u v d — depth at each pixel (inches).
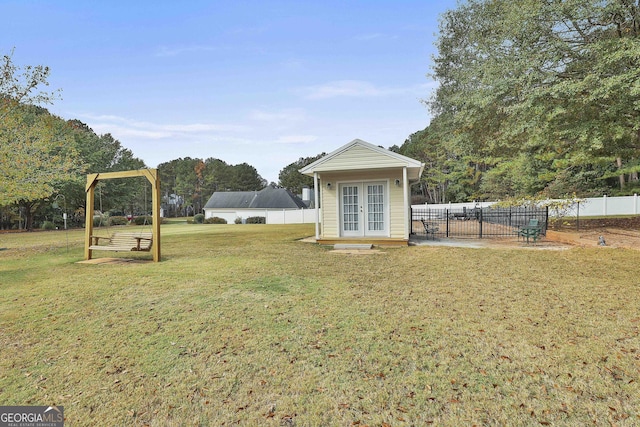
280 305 172.6
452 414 85.5
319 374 106.0
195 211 2613.2
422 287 204.7
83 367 113.3
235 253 358.6
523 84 386.6
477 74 454.0
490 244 400.8
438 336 131.6
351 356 117.0
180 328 144.8
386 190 442.3
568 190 752.3
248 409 89.7
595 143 375.9
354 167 421.1
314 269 263.3
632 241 368.2
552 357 113.0
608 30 400.5
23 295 198.8
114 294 197.8
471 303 171.3
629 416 83.0
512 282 211.0
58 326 149.3
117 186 1159.0
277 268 267.4
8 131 459.5
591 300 171.5
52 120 579.5
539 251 327.0
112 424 84.9
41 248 464.4
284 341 130.0
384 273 246.2
